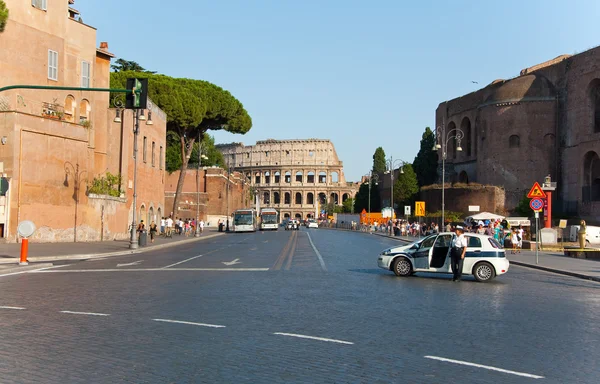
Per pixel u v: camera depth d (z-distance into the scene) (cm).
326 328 1077
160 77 7031
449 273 2078
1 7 3312
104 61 4997
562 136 7381
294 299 1453
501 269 2020
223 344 932
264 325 1097
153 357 841
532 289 1817
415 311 1300
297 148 18212
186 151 7944
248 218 7944
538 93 7506
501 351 912
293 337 992
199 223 6656
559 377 766
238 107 7650
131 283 1783
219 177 9450
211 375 746
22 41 4022
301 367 793
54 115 4041
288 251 3541
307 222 13862
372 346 932
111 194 4619
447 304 1423
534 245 4250
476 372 782
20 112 3525
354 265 2559
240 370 773
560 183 7362
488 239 2052
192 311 1250
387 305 1383
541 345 961
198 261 2727
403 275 2128
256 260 2789
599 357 880
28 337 972
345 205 15200
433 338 1003
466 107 8994
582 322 1195
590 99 6844
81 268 2334
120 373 752
